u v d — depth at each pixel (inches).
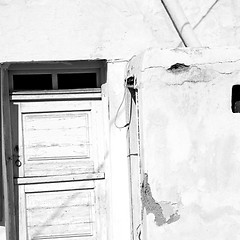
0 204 239.6
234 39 260.5
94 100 259.9
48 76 258.8
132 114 245.4
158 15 253.8
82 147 259.1
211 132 221.8
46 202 256.1
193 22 258.1
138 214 241.4
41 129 256.5
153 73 217.5
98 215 258.5
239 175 223.6
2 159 241.6
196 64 220.4
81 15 247.3
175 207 219.8
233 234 223.0
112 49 249.9
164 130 218.7
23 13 243.3
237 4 259.9
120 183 249.6
